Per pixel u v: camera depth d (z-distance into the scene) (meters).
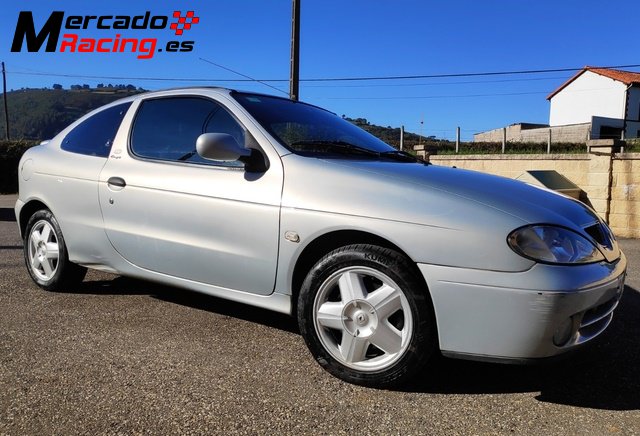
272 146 3.26
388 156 3.61
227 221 3.27
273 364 3.19
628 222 9.74
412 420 2.58
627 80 41.12
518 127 39.06
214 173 3.40
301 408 2.68
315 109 4.17
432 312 2.73
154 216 3.61
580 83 44.44
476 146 21.89
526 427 2.52
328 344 2.98
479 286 2.59
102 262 4.04
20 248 6.86
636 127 40.78
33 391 2.80
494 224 2.61
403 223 2.73
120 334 3.62
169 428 2.48
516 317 2.54
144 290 4.66
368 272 2.84
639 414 2.65
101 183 3.93
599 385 2.98
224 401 2.73
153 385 2.89
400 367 2.79
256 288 3.24
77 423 2.50
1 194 22.38
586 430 2.49
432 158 14.18
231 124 3.48
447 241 2.64
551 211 2.84
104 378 2.96
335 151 3.45
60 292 4.55
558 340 2.59
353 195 2.90
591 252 2.77
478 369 3.18
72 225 4.16
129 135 3.97
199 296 4.53
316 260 3.15
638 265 6.44
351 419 2.58
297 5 15.89
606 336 3.74
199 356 3.28
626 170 9.70
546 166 11.49
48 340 3.49
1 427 2.46
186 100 3.78
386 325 2.83
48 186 4.33
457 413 2.65
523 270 2.54
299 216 3.00
